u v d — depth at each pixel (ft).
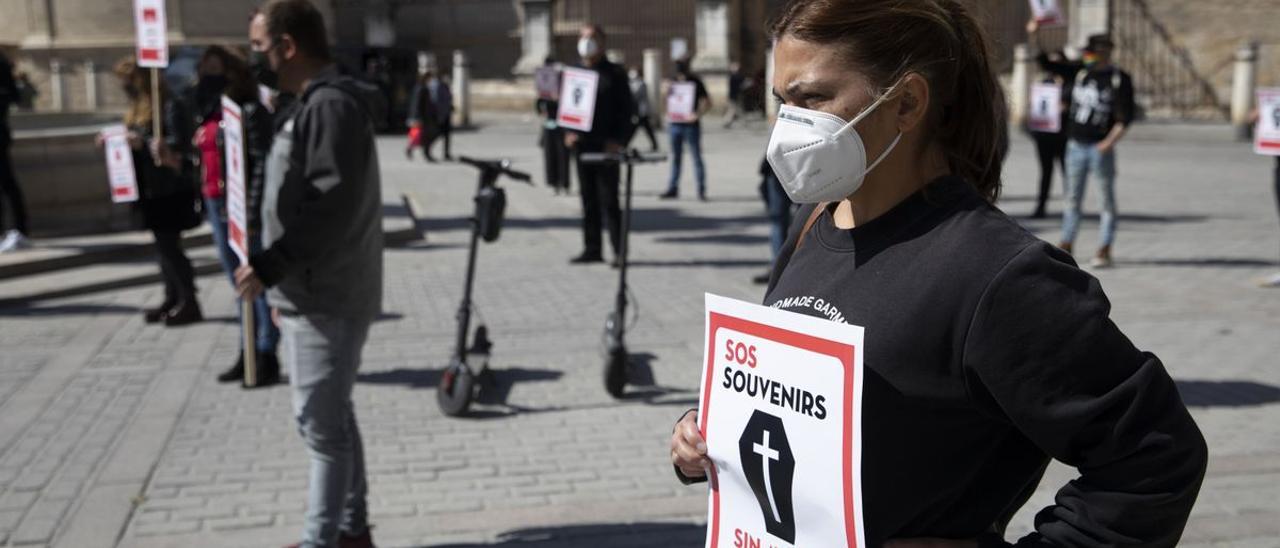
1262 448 16.58
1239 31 83.97
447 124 68.90
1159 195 47.70
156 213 25.32
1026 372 4.56
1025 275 4.60
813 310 5.24
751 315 5.45
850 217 5.38
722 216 42.83
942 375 4.80
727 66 100.27
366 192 11.94
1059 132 40.27
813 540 5.17
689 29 108.17
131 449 17.44
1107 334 4.56
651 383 20.86
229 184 16.10
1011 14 83.87
